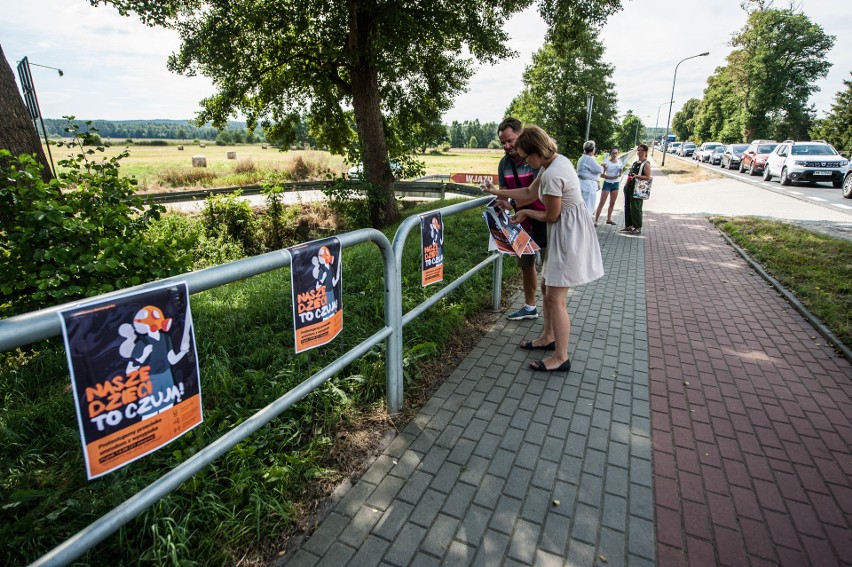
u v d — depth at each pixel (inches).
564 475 101.1
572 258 135.0
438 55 551.5
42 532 79.1
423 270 132.0
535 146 130.0
